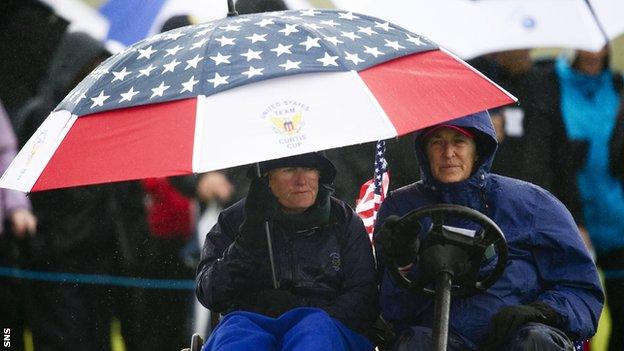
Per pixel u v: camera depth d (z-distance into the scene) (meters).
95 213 25.75
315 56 16.53
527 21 24.03
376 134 15.88
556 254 17.50
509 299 17.28
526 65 24.64
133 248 25.95
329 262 17.92
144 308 26.09
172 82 16.47
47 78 25.50
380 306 17.84
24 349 25.95
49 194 25.66
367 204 19.72
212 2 24.16
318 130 15.91
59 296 25.81
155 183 25.78
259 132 15.91
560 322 16.94
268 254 17.89
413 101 16.42
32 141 17.11
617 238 25.31
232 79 16.27
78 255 25.78
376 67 16.70
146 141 16.06
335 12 17.89
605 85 25.12
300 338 16.66
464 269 16.47
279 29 16.92
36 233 25.69
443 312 16.19
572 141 24.95
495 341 16.59
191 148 15.81
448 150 17.52
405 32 17.56
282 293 17.91
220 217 18.52
